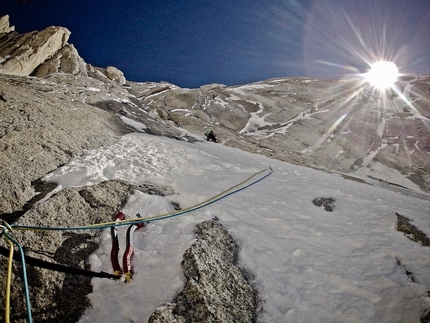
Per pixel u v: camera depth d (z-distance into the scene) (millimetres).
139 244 4520
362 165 23312
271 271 4426
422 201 11031
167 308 3373
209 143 14992
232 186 7332
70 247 4195
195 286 3607
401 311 3736
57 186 5395
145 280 3846
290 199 7246
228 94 36906
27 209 4688
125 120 12086
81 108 10258
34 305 3410
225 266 4191
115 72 32656
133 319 3408
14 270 3570
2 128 6336
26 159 5723
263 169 10055
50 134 6977
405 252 5023
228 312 3473
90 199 5219
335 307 3938
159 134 12383
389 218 6086
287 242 5289
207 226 5020
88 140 7855
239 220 5613
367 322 3693
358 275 4539
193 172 7867
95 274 3559
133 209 5309
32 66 20469
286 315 3643
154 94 35500
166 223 5160
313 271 4531
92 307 3557
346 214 6652
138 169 7004
